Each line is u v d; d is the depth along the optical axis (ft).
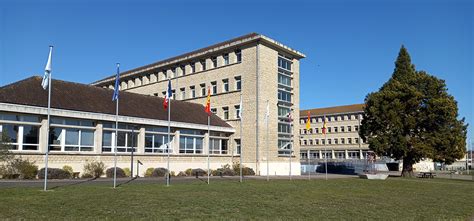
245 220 39.93
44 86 66.59
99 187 69.92
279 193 69.00
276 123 149.89
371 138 147.64
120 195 57.77
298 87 163.73
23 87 99.76
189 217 40.40
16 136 91.25
